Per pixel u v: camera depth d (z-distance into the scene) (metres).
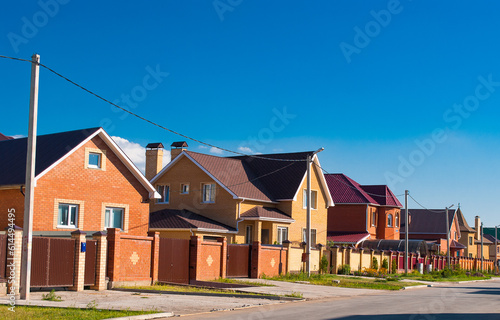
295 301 20.12
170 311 15.37
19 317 12.67
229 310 16.55
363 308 17.56
